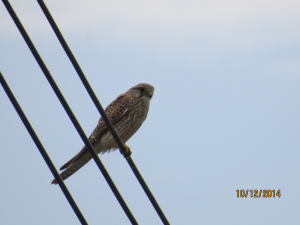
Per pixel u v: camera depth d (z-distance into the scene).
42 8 8.74
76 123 9.12
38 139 8.57
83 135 9.23
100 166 9.43
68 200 8.83
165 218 10.14
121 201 9.63
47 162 8.70
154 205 10.17
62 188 8.76
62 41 8.95
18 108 8.40
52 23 8.81
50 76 8.77
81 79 9.34
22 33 8.55
